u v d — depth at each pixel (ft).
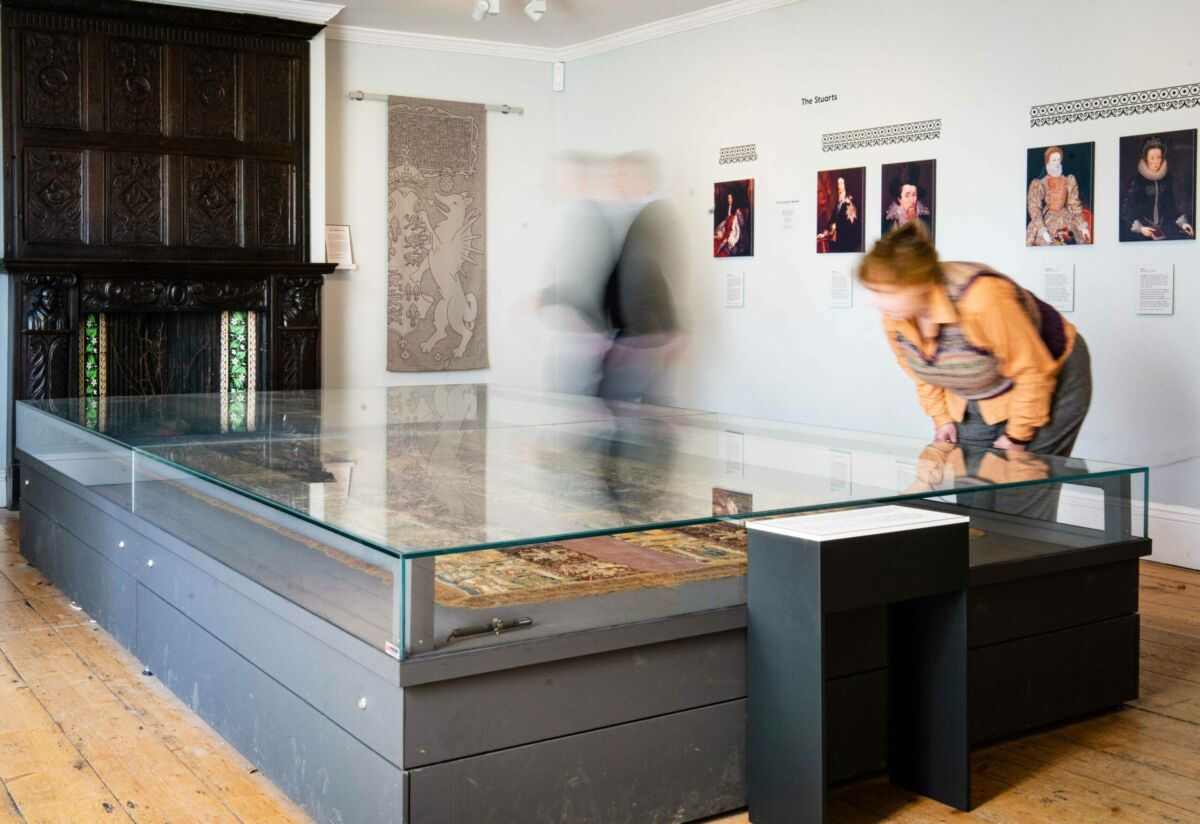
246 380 23.58
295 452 10.39
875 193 20.89
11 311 21.03
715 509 7.73
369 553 6.82
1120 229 17.12
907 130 20.24
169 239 22.21
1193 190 16.21
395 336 26.63
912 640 8.41
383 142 26.30
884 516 7.98
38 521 15.39
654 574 8.13
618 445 10.87
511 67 27.76
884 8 20.53
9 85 20.72
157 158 22.03
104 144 21.54
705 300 24.77
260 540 8.31
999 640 9.25
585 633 7.15
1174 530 16.76
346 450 10.55
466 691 6.83
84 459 12.88
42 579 15.25
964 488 8.70
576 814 7.30
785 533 7.48
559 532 6.97
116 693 10.70
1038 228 18.20
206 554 9.37
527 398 15.97
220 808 8.19
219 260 22.63
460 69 27.07
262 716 8.49
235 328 23.41
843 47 21.35
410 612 6.59
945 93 19.54
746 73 23.43
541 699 7.11
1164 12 16.44
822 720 7.29
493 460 9.90
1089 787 8.61
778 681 7.61
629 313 26.76
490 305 27.94
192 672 9.86
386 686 6.77
